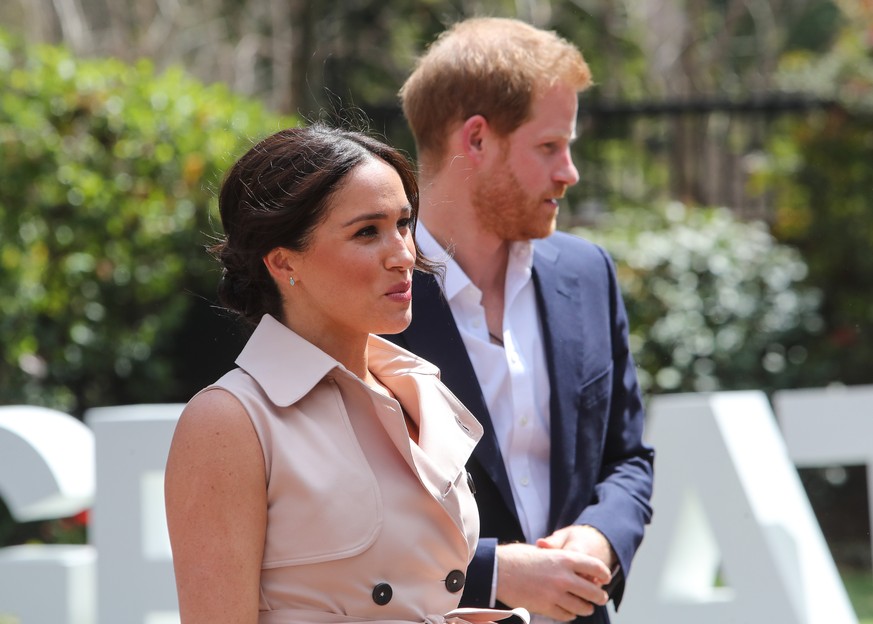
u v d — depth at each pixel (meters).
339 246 7.40
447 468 7.79
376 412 7.52
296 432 7.25
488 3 51.78
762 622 14.26
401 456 7.51
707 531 15.32
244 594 6.94
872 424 16.34
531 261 10.59
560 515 9.98
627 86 52.88
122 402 26.73
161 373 26.45
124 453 13.75
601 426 10.38
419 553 7.34
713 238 28.86
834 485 28.77
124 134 25.83
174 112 26.77
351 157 7.48
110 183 25.59
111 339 26.03
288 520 7.09
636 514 10.15
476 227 10.36
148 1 52.41
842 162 31.83
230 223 7.71
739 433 14.78
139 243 25.95
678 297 27.94
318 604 7.11
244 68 56.50
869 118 31.75
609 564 9.69
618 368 10.98
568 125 10.29
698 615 14.63
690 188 47.81
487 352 10.07
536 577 9.12
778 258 28.98
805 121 33.03
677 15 58.97
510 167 10.19
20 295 24.11
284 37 53.06
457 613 7.56
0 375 24.61
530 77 10.10
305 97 47.62
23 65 26.69
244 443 7.06
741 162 48.00
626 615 14.90
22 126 24.55
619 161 43.84
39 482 13.52
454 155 10.35
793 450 16.39
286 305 7.71
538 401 10.25
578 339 10.48
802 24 68.56
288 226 7.41
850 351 29.06
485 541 9.22
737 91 60.03
